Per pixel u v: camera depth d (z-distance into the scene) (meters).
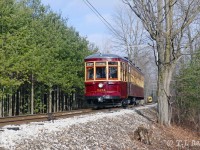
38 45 28.05
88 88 24.77
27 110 37.09
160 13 20.42
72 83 36.84
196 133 24.11
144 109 30.48
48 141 9.94
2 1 23.91
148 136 15.24
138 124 19.25
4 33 23.75
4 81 23.28
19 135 9.73
